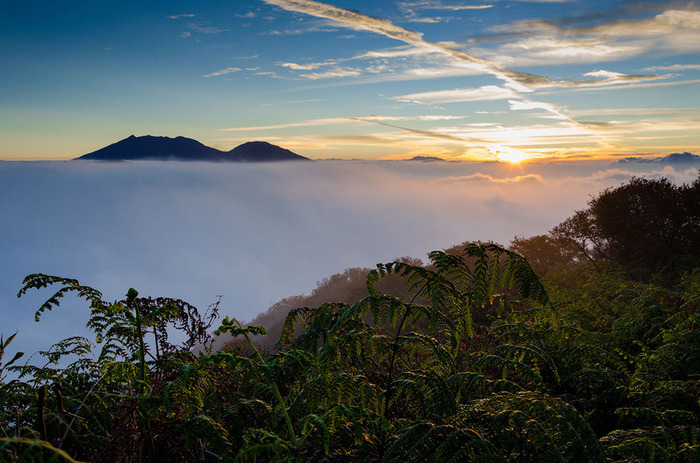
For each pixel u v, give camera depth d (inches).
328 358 100.6
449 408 96.0
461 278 122.5
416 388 98.2
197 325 104.0
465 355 151.9
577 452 88.8
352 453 95.8
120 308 93.5
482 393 132.5
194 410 95.4
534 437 91.1
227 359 81.9
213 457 96.0
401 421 104.0
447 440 86.4
